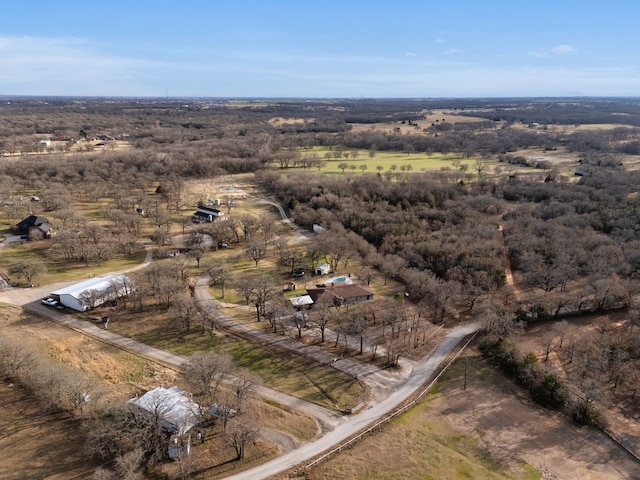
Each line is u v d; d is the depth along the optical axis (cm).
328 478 6225
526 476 6688
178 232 16700
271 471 6312
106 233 15538
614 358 9162
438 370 9125
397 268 13350
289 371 8856
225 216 18412
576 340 10000
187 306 10344
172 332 10094
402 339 10169
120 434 6538
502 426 7725
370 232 16162
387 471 6438
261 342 9825
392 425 7438
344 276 13312
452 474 6519
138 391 7944
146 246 15275
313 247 14562
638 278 12125
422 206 18112
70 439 6769
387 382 8656
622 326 10712
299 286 12612
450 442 7238
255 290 11775
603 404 8175
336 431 7219
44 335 9681
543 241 14175
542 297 11356
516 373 9081
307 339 10031
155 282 11569
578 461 7100
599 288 11144
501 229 16500
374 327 10638
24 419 7131
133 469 5803
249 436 6538
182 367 8525
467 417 7875
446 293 11219
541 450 7269
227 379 8356
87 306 10825
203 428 7075
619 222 15450
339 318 10881
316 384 8488
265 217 17825
